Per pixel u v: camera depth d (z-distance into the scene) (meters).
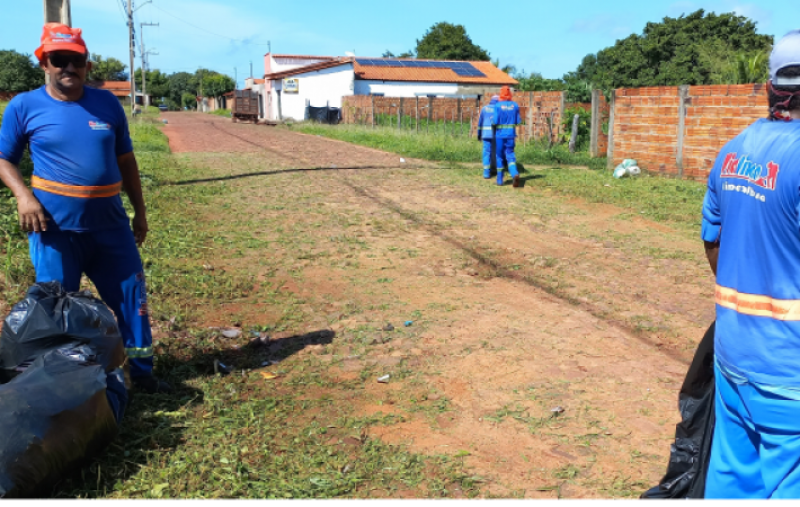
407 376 4.36
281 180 13.20
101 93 3.57
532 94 21.30
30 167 10.36
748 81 17.48
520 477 3.22
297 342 4.93
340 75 44.41
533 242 8.21
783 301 1.97
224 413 3.77
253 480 3.12
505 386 4.23
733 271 2.10
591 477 3.23
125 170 3.88
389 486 3.12
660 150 14.28
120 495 2.91
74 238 3.54
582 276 6.74
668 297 6.10
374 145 23.33
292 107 44.44
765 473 2.07
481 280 6.61
